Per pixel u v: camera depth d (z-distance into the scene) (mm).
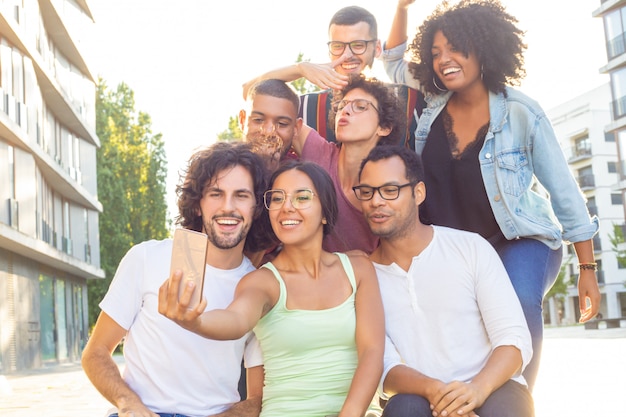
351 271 3443
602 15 40000
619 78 39906
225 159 3369
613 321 40094
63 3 30938
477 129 4156
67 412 9250
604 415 6617
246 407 3361
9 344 23984
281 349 3342
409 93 4742
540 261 3959
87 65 35312
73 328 35438
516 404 3201
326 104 5062
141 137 47938
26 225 24969
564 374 11141
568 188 4051
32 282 27969
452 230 3594
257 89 4430
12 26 22656
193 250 2635
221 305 3400
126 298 3387
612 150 60562
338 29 5258
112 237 45781
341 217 4078
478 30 3988
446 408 3102
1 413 9422
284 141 4445
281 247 3740
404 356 3508
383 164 3490
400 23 5148
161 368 3301
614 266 59125
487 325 3410
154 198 47594
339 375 3340
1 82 22688
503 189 4027
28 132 25203
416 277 3512
